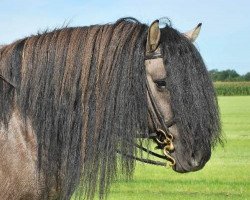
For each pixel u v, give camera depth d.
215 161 22.62
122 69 5.45
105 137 5.45
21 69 5.70
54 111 5.63
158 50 5.46
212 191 14.92
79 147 5.58
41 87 5.64
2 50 5.86
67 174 5.59
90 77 5.54
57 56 5.65
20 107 5.61
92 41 5.61
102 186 5.50
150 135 5.59
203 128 5.29
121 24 5.70
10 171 5.47
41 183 5.59
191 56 5.41
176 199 13.53
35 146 5.58
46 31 5.97
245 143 31.14
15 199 5.50
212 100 5.38
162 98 5.43
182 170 5.55
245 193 14.64
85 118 5.54
